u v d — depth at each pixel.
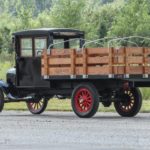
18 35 23.23
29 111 24.53
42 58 22.28
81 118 20.58
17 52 23.31
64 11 70.81
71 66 21.41
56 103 27.89
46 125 17.75
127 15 74.00
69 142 13.77
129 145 13.15
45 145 13.31
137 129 16.33
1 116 21.61
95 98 20.80
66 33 22.94
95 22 83.12
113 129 16.39
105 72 20.66
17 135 15.20
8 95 23.52
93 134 15.23
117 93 21.83
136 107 21.84
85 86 21.05
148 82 21.58
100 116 21.61
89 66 21.00
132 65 20.75
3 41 78.12
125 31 73.81
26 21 76.69
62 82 22.30
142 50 20.88
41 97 23.03
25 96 23.41
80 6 71.25
